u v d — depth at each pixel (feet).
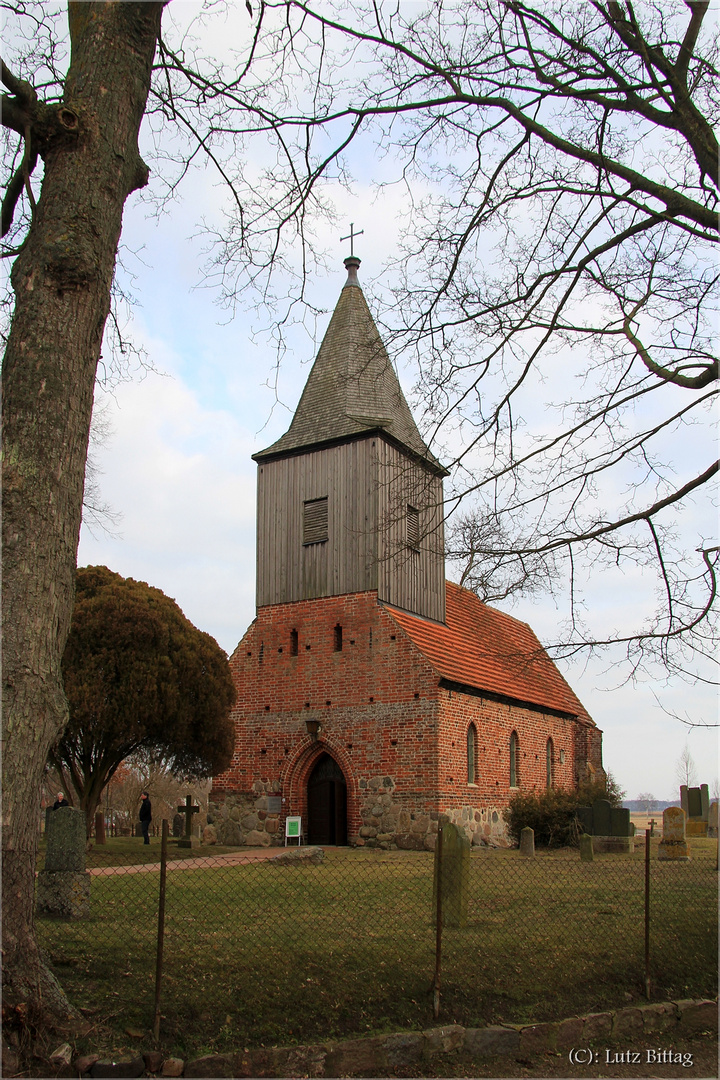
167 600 74.54
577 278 31.19
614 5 29.71
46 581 20.06
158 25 24.76
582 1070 21.53
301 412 93.25
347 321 95.55
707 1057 23.00
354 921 32.73
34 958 19.01
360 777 78.84
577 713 115.75
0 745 18.74
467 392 33.88
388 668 79.71
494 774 86.69
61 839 33.19
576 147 31.01
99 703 64.59
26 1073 17.44
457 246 34.63
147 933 29.22
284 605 89.10
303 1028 21.07
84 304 21.88
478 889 44.34
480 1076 20.66
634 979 27.07
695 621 30.22
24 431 20.40
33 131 22.25
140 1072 18.47
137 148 24.35
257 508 94.07
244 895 39.63
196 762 77.82
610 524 31.45
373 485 84.74
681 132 30.58
